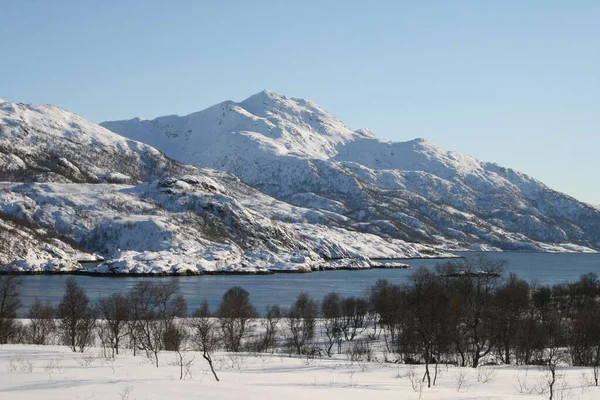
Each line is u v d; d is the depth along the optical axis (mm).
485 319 79750
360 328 115875
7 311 82500
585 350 71312
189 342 73875
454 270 129625
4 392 25484
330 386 31953
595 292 137125
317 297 176500
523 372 46594
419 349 63906
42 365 38000
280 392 27391
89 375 32531
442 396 29344
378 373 42438
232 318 80625
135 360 44125
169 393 25453
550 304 126812
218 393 25844
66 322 71562
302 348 82062
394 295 110500
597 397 33656
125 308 83438
